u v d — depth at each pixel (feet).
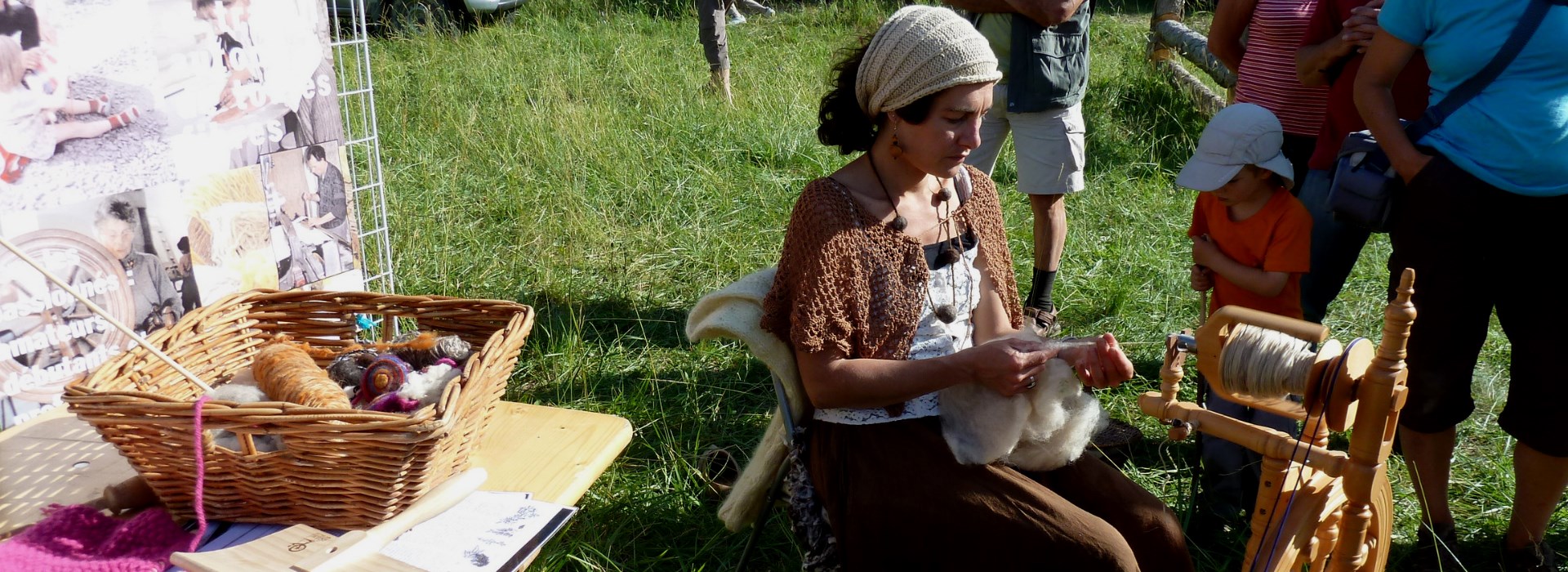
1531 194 7.88
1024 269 16.22
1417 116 9.48
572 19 36.52
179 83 8.34
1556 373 8.34
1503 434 11.50
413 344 6.97
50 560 5.43
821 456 7.25
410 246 15.92
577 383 12.52
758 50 32.53
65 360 7.66
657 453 10.82
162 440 5.67
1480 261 8.25
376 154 12.09
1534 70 7.76
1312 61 10.28
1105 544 6.34
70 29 7.47
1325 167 10.44
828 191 6.87
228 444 6.01
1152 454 11.18
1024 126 13.44
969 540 6.58
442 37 33.06
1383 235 17.62
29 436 6.96
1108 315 14.85
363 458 5.52
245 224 9.11
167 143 8.29
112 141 7.85
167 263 8.38
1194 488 8.93
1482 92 7.98
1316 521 6.48
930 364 6.62
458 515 6.11
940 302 7.22
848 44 7.32
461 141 21.86
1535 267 8.29
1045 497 6.59
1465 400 8.82
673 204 18.71
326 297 7.38
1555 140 7.73
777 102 25.32
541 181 19.44
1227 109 9.41
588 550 9.26
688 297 15.26
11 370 7.34
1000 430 6.59
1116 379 6.52
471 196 18.97
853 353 6.90
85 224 7.70
